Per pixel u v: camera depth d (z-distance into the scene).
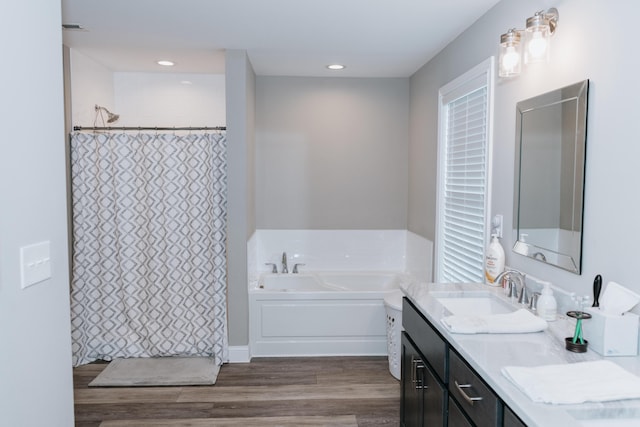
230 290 3.69
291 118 4.49
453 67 3.26
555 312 1.89
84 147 3.62
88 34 3.19
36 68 1.45
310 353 3.87
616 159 1.66
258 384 3.31
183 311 3.74
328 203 4.57
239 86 3.56
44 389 1.50
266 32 3.12
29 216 1.41
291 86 4.46
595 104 1.77
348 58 3.79
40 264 1.47
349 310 3.85
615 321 1.52
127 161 3.65
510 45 2.13
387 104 4.54
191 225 3.68
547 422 1.11
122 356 3.73
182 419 2.83
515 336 1.72
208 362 3.64
